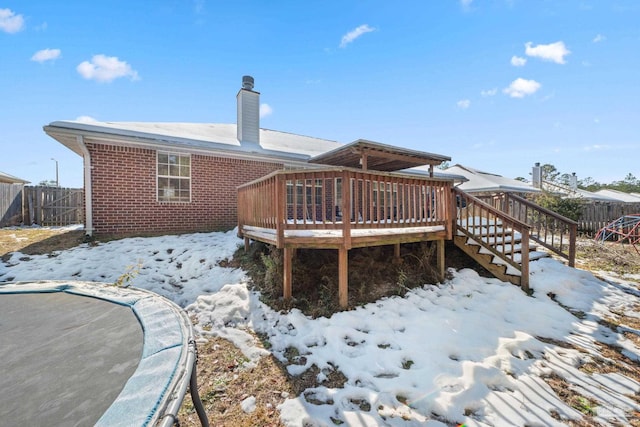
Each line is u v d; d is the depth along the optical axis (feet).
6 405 3.37
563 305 15.05
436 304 14.34
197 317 13.35
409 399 7.95
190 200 26.37
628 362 9.91
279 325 12.25
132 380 3.77
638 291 17.01
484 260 18.25
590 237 36.22
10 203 33.17
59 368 4.23
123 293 8.08
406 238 15.99
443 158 22.57
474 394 8.01
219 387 8.68
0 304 7.27
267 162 30.40
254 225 18.33
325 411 7.57
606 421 7.15
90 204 22.18
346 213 13.50
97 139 22.16
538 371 9.18
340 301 13.38
